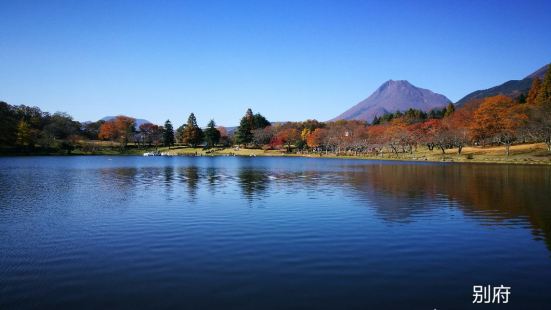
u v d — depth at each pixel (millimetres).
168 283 12406
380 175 54844
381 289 11992
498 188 37906
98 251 15938
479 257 15320
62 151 140500
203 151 169250
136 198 30562
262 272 13438
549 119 94375
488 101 122250
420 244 17141
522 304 11008
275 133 187750
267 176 52906
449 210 25547
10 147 133375
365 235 18703
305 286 12172
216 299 11180
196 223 21188
